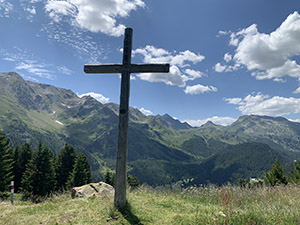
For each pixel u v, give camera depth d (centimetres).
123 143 698
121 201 675
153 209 705
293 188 883
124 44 769
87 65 783
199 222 536
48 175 3791
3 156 3600
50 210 762
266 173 2055
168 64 727
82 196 992
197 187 977
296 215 514
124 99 730
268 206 616
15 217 707
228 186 898
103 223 584
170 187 1039
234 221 483
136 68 739
